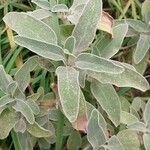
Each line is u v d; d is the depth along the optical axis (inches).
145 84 7.5
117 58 10.2
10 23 7.5
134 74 7.5
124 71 7.5
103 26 8.3
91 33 7.2
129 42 9.8
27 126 7.8
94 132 7.3
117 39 8.2
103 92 7.8
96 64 7.0
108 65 6.9
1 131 7.8
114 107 7.8
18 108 7.6
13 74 9.2
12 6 10.3
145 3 9.8
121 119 8.2
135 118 8.2
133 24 9.6
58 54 7.1
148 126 8.0
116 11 10.7
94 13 7.2
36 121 8.1
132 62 9.7
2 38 10.0
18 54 9.5
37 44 7.0
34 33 7.5
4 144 8.8
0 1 10.2
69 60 7.2
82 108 7.5
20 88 7.9
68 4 10.3
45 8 8.5
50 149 8.9
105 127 7.8
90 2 7.2
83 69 7.2
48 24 8.2
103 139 7.4
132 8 10.6
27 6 10.4
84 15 7.2
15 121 7.8
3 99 7.6
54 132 8.2
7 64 9.3
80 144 8.3
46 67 7.7
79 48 7.3
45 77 9.3
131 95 9.8
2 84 7.7
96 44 8.4
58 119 7.8
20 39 7.0
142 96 10.0
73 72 7.0
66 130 8.3
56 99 8.1
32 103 7.9
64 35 8.5
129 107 8.9
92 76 7.5
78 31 7.3
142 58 9.1
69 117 6.8
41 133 7.8
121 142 7.9
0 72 7.6
